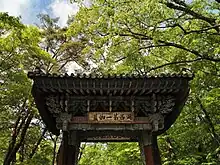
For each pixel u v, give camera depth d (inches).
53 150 1405.0
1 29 1051.9
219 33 724.7
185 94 495.5
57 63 1291.8
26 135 1342.3
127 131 528.4
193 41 797.2
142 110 510.3
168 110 503.2
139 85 486.0
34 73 474.6
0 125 1130.7
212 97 840.3
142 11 697.6
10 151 1217.4
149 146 509.7
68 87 486.0
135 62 772.6
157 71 855.7
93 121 495.2
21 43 1067.9
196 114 962.1
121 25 751.1
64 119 488.4
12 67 1058.7
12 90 1023.0
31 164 1235.9
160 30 733.3
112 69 786.2
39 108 524.1
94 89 488.1
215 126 938.7
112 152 1365.7
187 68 826.2
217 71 852.6
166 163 1042.1
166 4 696.4
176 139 1015.0
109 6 708.0
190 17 741.9
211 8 782.5
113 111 505.7
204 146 1054.4
